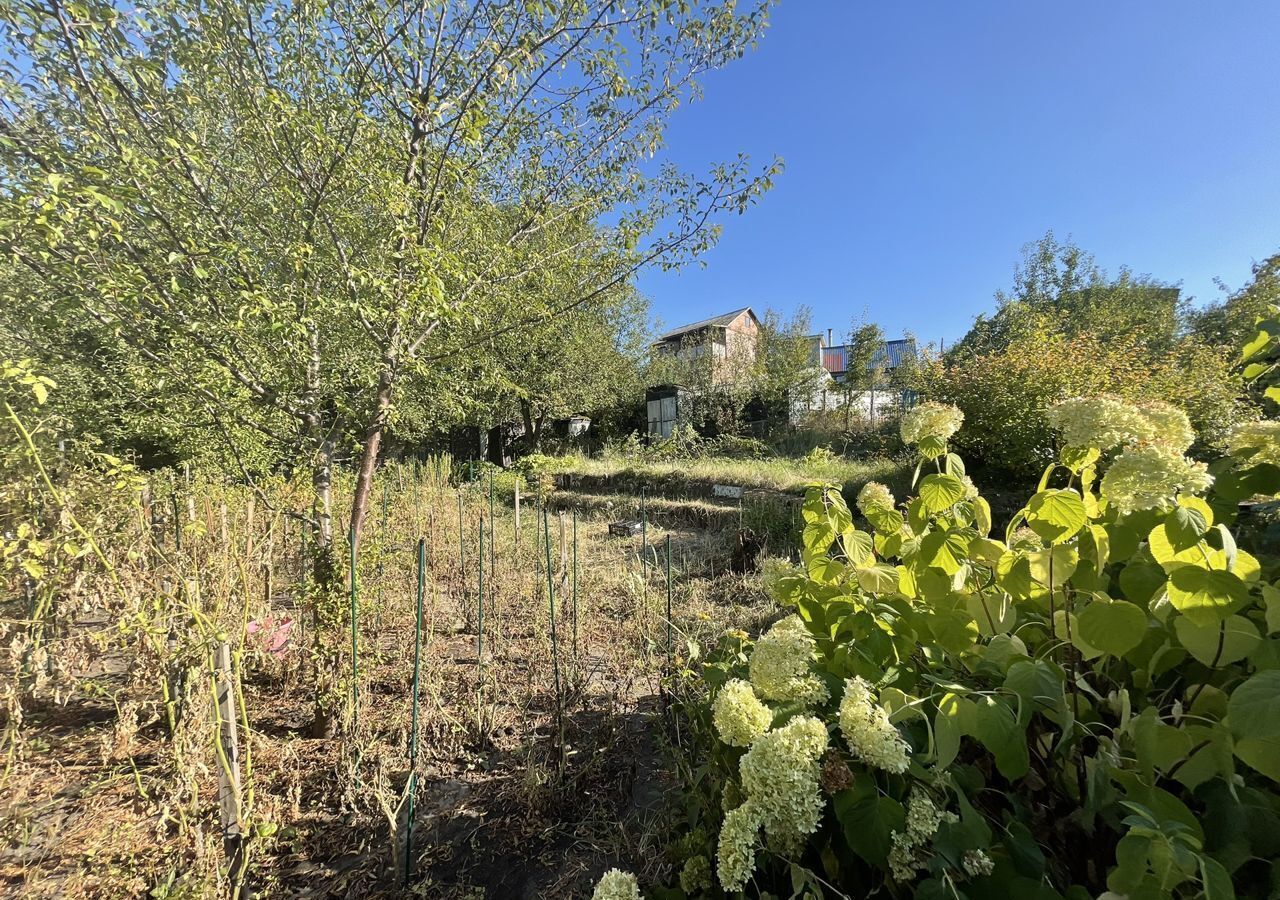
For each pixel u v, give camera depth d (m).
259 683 2.90
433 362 3.38
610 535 7.17
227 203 2.71
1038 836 1.15
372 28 2.47
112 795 2.03
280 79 2.50
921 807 0.92
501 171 3.36
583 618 3.96
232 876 1.61
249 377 2.79
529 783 2.06
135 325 2.50
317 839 1.94
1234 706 0.84
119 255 2.43
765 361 15.16
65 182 1.83
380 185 2.54
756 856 1.14
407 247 2.73
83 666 2.56
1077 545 1.27
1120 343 6.76
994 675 1.21
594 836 1.92
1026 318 11.60
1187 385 4.93
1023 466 5.62
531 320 3.62
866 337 13.35
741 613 3.77
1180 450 1.16
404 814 2.06
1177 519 1.02
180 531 2.54
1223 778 0.93
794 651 1.26
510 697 2.83
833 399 14.52
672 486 9.39
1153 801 0.89
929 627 1.34
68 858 1.74
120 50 2.20
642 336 18.38
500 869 1.82
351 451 3.84
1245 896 0.89
